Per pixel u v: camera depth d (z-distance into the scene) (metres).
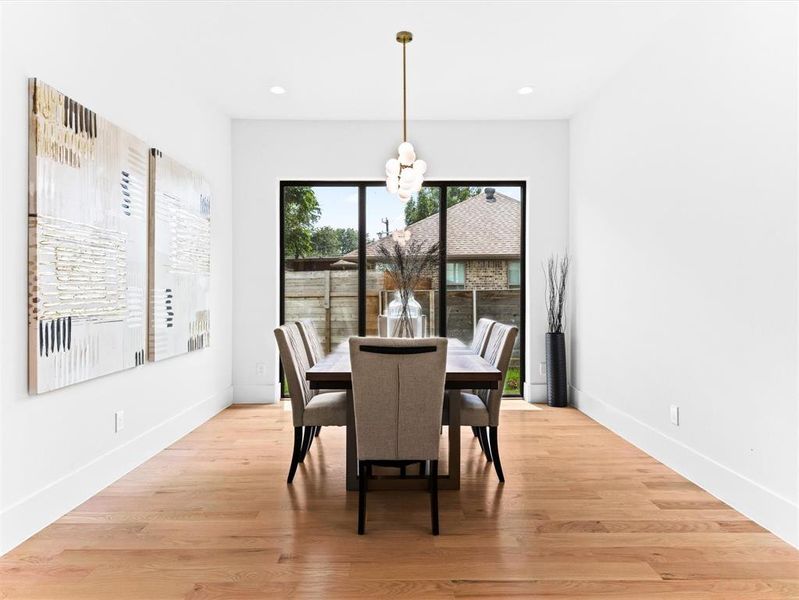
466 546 2.14
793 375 2.17
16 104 2.15
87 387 2.64
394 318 3.69
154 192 3.30
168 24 3.18
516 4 2.98
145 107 3.32
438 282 5.24
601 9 3.03
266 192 4.99
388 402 2.27
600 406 4.25
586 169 4.58
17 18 2.16
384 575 1.92
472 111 4.77
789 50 2.18
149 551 2.09
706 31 2.78
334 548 2.12
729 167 2.59
